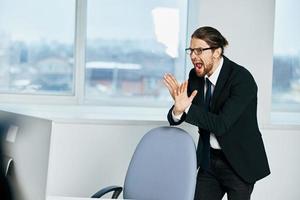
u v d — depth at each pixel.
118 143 2.93
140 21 3.33
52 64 3.34
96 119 2.90
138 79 3.39
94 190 2.96
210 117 1.94
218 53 2.01
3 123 1.23
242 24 2.91
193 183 1.87
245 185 2.09
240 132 2.03
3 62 3.29
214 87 2.07
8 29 3.26
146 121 2.91
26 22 3.27
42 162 1.10
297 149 3.02
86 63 3.35
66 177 2.94
